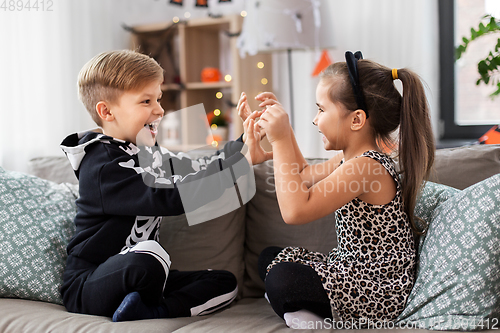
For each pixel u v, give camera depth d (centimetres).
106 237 102
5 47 201
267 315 99
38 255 103
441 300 81
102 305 93
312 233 122
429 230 93
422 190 100
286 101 289
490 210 80
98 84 108
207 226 123
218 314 102
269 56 288
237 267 124
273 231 124
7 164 203
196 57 287
